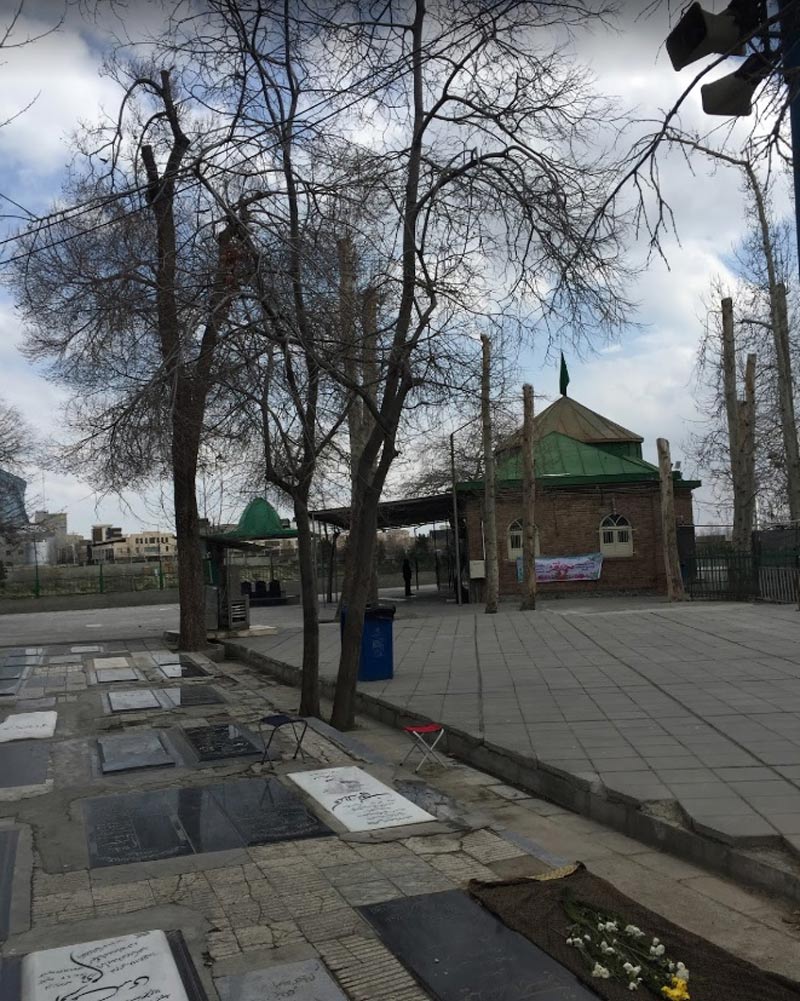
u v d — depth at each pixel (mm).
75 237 8648
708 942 4184
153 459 9688
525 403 23891
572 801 6824
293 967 3928
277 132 8969
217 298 7750
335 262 8602
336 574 41031
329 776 7156
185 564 17641
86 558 51438
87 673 14266
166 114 9398
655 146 4828
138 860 5336
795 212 4098
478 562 30391
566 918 4355
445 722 9188
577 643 15094
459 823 5953
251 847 5527
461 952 4043
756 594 23328
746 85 4121
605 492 31391
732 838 5309
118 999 3648
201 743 8602
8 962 4035
